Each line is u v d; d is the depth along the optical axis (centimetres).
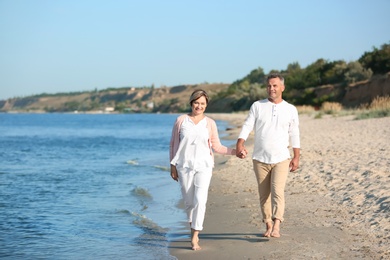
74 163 1853
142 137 3866
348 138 1795
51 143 3244
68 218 839
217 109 12475
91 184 1256
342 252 533
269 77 596
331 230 624
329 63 8288
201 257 562
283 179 595
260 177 609
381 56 6512
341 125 2655
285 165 595
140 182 1276
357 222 649
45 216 856
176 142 593
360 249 539
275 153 593
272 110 596
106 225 780
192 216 589
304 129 2673
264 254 548
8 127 6819
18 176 1442
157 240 669
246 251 565
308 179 992
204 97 583
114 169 1603
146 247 632
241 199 889
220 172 1252
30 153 2397
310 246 563
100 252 618
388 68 6306
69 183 1281
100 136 4134
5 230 748
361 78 6353
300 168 1140
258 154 603
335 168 1070
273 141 594
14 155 2273
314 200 807
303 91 7850
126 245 649
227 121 6462
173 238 676
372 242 561
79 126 7025
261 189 615
